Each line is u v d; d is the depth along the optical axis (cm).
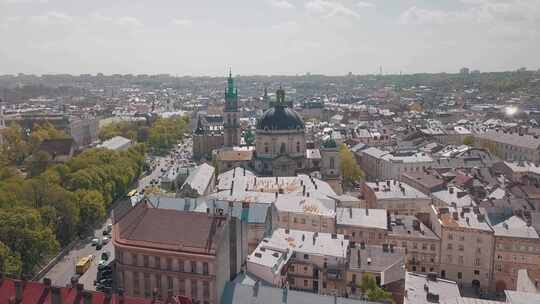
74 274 19038
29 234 17262
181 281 14462
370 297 13825
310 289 16675
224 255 14525
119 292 11469
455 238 19100
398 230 19900
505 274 18762
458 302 12812
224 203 19138
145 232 15212
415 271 19575
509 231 18838
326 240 17525
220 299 14200
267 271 15062
